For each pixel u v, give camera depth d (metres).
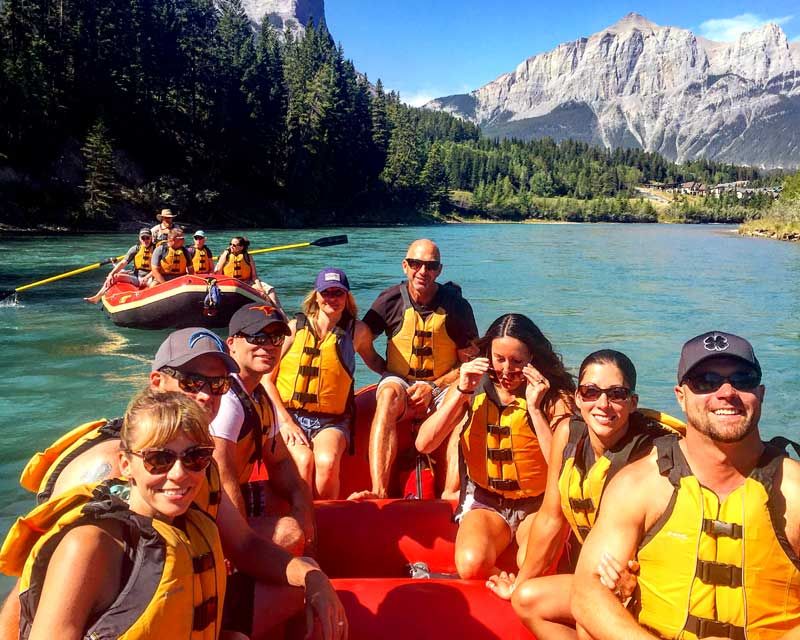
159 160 49.22
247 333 2.88
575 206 114.38
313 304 4.07
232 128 54.06
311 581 2.34
